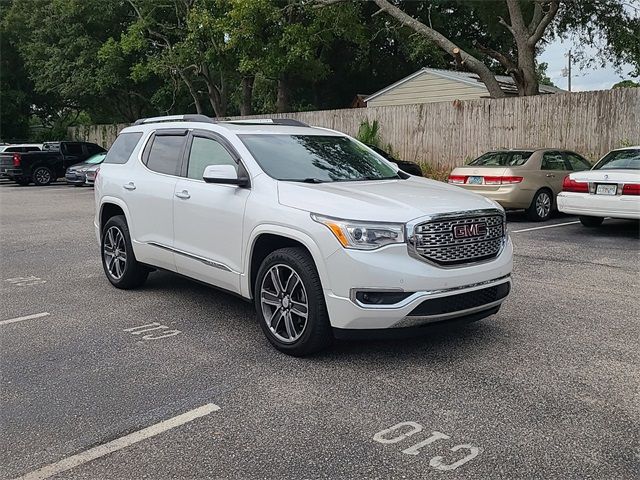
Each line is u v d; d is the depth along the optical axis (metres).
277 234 4.87
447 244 4.57
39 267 8.54
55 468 3.31
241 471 3.25
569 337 5.28
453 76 24.06
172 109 33.97
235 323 5.82
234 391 4.24
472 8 28.70
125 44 28.48
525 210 12.28
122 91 32.97
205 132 6.05
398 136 19.08
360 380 4.40
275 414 3.88
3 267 8.55
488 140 16.91
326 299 4.55
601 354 4.87
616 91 14.30
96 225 7.50
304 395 4.16
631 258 8.50
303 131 6.28
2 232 11.98
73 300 6.71
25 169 24.98
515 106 16.22
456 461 3.31
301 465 3.29
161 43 30.48
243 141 5.65
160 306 6.42
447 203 4.78
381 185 5.31
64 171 25.95
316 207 4.66
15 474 3.25
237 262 5.34
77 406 4.05
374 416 3.84
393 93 26.42
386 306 4.38
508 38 31.75
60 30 32.03
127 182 6.79
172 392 4.24
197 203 5.74
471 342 5.17
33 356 4.98
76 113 48.59
